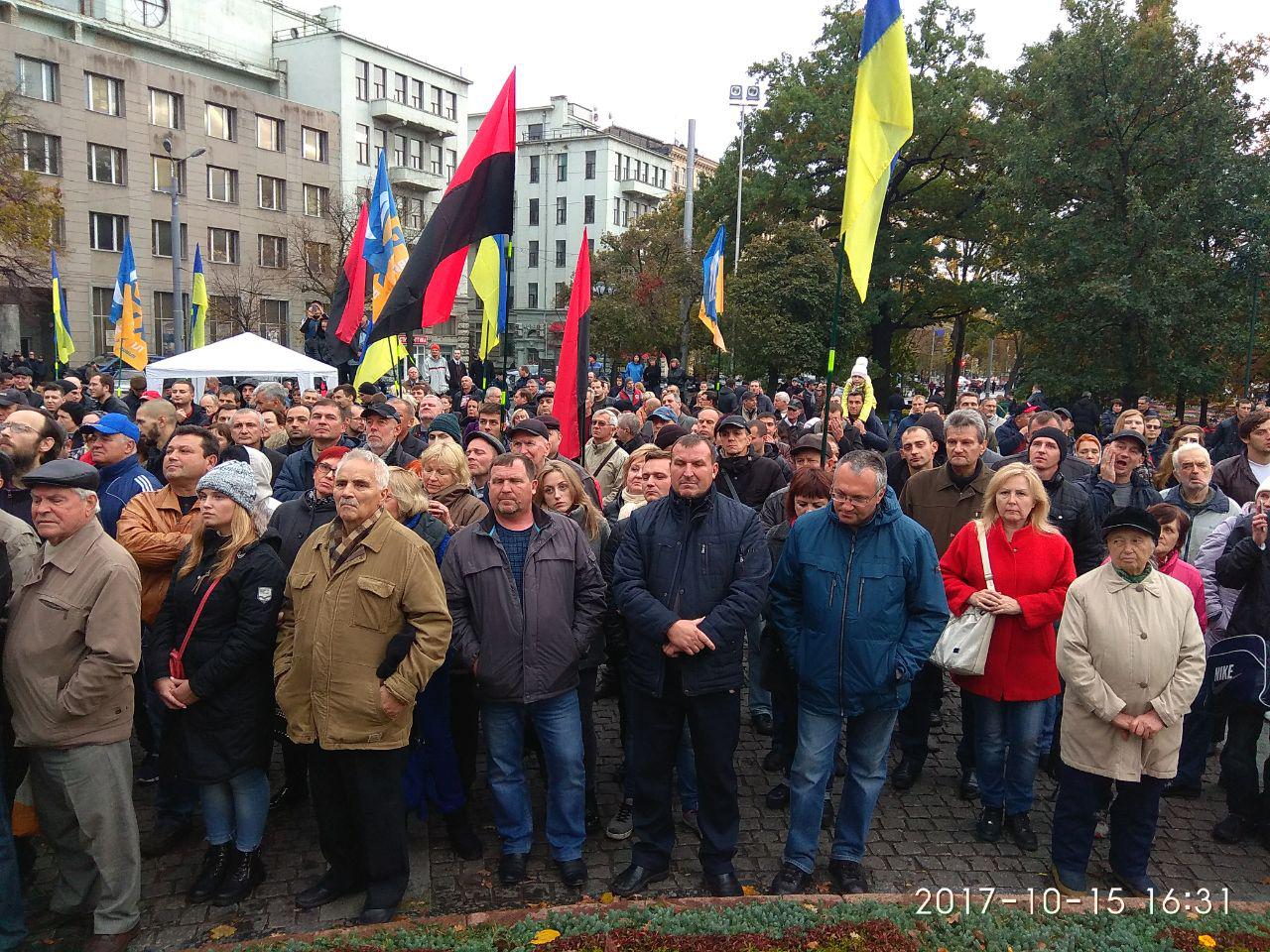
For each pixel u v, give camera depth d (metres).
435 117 53.75
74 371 23.67
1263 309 20.91
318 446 6.06
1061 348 23.41
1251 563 4.65
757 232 34.44
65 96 37.59
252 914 3.94
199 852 4.45
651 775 4.19
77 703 3.53
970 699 5.08
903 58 5.13
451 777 4.48
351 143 49.84
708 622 4.00
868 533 4.15
